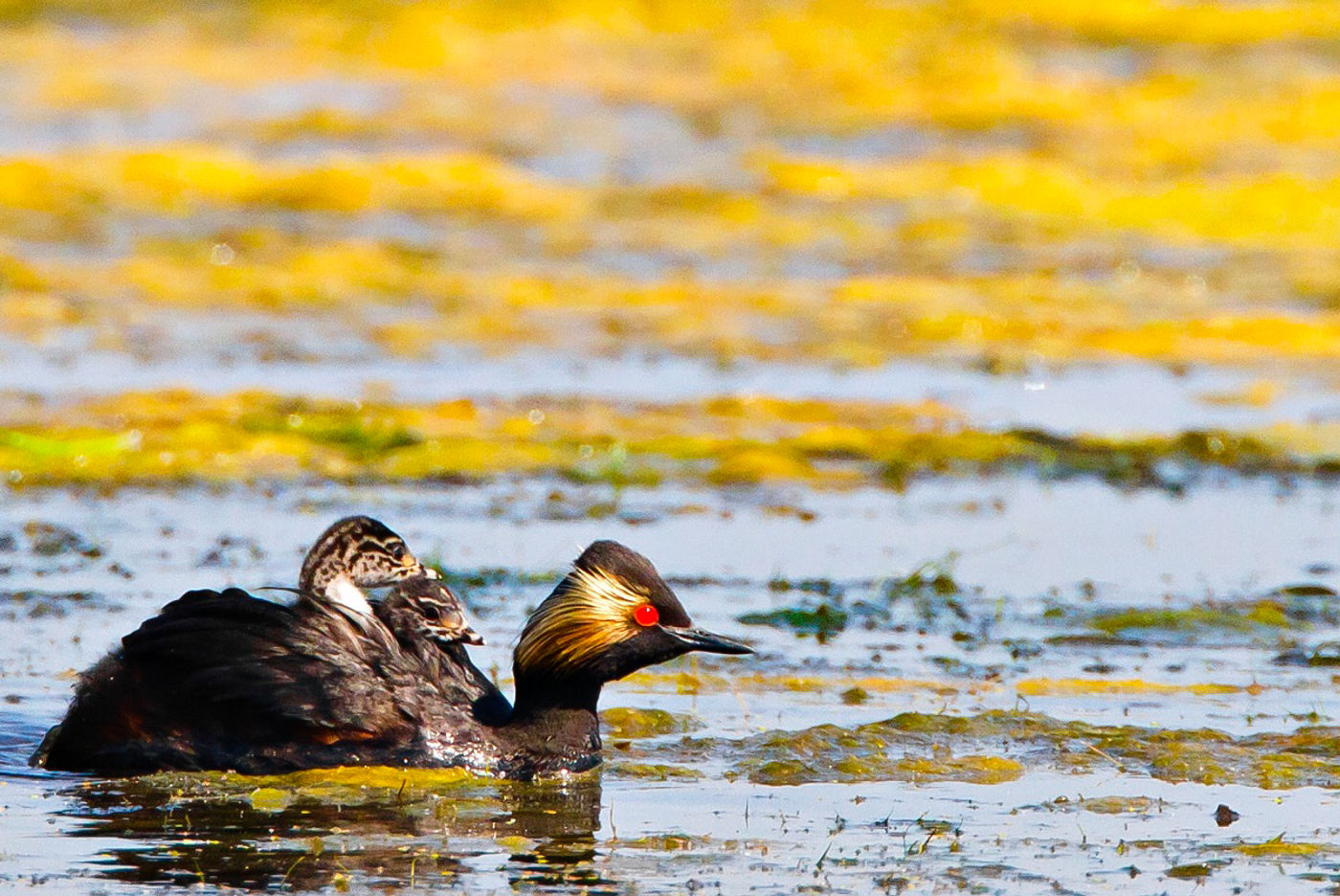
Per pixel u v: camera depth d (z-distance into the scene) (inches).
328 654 375.2
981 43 1945.1
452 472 670.5
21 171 1320.1
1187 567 566.9
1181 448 745.6
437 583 403.5
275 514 601.6
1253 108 1690.5
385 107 1689.2
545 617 380.2
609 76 1839.3
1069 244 1283.2
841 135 1605.6
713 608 508.7
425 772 369.4
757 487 668.1
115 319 958.4
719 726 410.3
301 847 320.2
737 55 1914.4
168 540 563.2
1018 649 474.9
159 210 1266.0
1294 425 791.1
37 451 667.4
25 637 458.9
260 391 786.2
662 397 821.9
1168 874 314.0
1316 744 394.6
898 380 877.2
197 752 368.8
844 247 1246.9
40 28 2007.9
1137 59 1903.3
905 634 488.7
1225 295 1128.2
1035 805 354.6
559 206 1346.0
